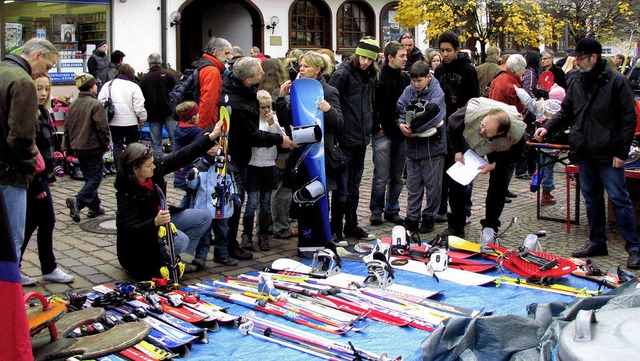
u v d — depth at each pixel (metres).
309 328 4.50
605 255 6.42
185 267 5.83
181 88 9.19
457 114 6.42
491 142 6.22
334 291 5.09
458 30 17.48
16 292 2.46
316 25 20.33
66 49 15.75
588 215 6.38
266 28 19.27
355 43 21.06
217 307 4.73
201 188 5.78
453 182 6.85
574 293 5.14
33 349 3.59
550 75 10.33
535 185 9.31
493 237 6.27
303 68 6.25
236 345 4.22
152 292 4.97
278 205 6.94
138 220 5.30
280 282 5.39
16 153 4.49
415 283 5.46
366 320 4.63
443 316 4.64
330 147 6.24
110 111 10.02
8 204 4.57
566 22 17.11
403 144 7.40
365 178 10.66
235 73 5.90
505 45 20.78
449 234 6.98
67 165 10.54
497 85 8.49
